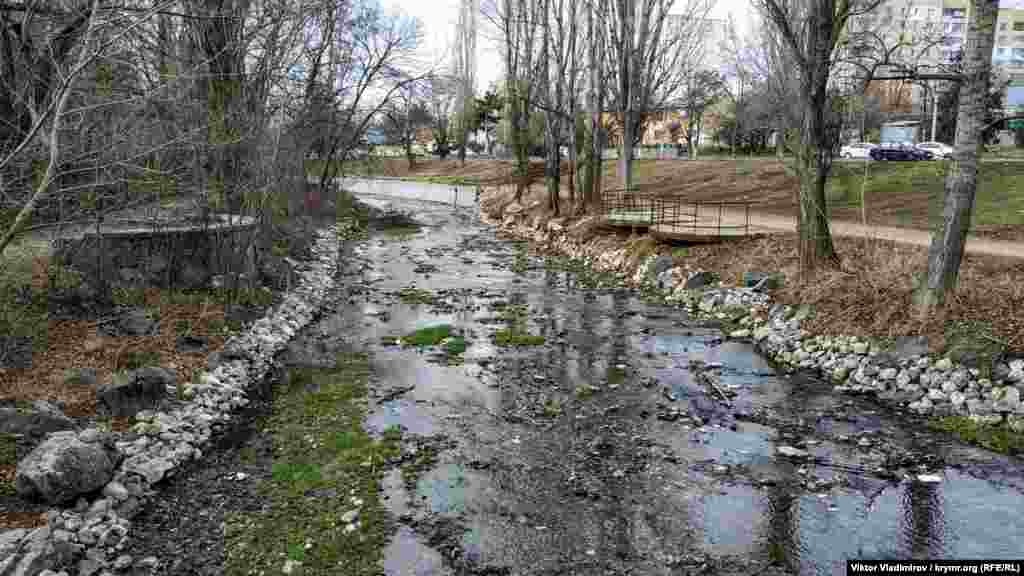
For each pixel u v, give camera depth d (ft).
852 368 41.93
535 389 40.29
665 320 57.16
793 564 23.22
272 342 48.26
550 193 116.37
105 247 45.57
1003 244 56.59
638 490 28.19
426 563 22.95
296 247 80.33
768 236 69.15
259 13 59.52
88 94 32.55
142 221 49.90
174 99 37.17
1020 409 33.78
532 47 122.11
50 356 35.99
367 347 49.16
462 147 253.85
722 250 69.10
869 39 65.36
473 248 102.47
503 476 29.32
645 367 44.52
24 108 35.47
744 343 50.26
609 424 35.06
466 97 239.50
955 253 41.06
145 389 33.45
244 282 54.65
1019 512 26.32
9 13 37.42
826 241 54.08
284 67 62.59
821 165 53.36
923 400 36.65
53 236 43.73
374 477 29.07
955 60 57.52
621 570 22.79
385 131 229.45
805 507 26.86
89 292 42.73
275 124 63.67
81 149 34.42
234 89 49.39
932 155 125.59
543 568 22.80
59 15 32.71
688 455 31.48
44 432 28.17
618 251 81.10
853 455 31.45
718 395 39.32
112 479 26.84
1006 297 41.04
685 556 23.61
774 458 31.19
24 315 37.83
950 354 38.24
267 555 23.39
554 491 28.04
